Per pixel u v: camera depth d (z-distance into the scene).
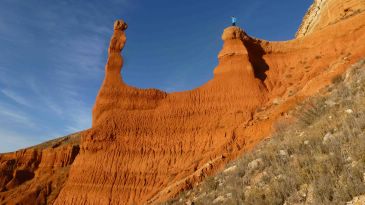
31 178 65.81
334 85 26.67
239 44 45.97
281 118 31.55
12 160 69.75
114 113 46.41
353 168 10.40
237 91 42.56
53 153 67.31
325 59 41.00
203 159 36.28
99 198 40.78
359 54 33.56
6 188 62.75
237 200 14.73
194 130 41.59
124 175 41.31
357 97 17.39
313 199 10.43
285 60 46.75
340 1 53.25
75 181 43.88
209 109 42.66
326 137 14.27
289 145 16.58
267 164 17.11
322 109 20.11
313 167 12.10
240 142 35.34
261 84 43.06
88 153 44.84
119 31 51.94
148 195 37.34
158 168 40.16
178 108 44.31
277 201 12.06
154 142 42.56
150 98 46.53
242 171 19.88
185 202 25.45
